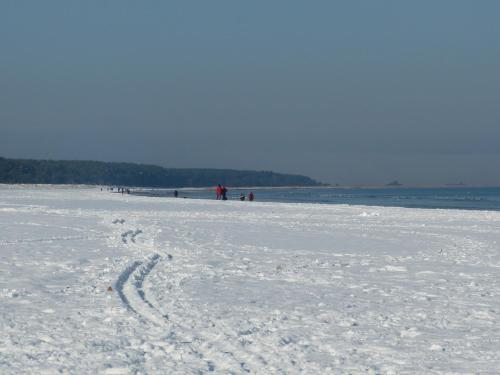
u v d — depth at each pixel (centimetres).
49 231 3366
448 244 2848
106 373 936
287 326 1229
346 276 1866
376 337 1148
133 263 2059
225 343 1095
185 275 1852
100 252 2398
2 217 4625
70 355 1025
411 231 3575
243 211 5684
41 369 952
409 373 938
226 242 2853
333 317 1307
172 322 1255
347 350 1062
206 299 1486
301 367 964
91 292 1561
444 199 13162
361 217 4869
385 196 16688
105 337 1134
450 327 1224
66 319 1276
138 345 1084
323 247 2681
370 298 1518
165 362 986
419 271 1977
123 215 4959
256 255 2366
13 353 1037
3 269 1948
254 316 1314
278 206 6688
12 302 1441
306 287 1669
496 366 973
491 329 1208
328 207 6456
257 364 975
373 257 2342
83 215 4928
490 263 2175
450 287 1672
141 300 1465
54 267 1989
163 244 2725
